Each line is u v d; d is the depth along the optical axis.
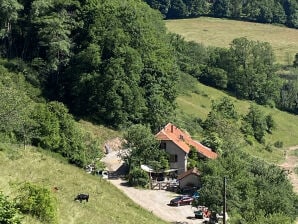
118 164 97.69
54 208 37.41
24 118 72.31
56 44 114.69
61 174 63.75
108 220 48.19
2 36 119.50
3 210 28.39
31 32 123.31
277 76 199.00
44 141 79.00
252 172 95.06
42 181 54.78
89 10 123.19
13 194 38.19
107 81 113.12
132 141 91.81
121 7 126.56
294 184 117.31
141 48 123.12
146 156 91.56
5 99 66.50
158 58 126.56
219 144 111.94
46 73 118.19
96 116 114.44
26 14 124.88
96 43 117.50
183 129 122.31
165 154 94.56
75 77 115.50
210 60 190.25
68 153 81.69
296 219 79.81
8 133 71.81
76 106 115.50
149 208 76.12
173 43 188.88
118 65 113.31
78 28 122.19
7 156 61.81
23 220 33.53
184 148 96.06
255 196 77.50
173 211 76.44
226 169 81.88
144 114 119.12
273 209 71.56
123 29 122.06
